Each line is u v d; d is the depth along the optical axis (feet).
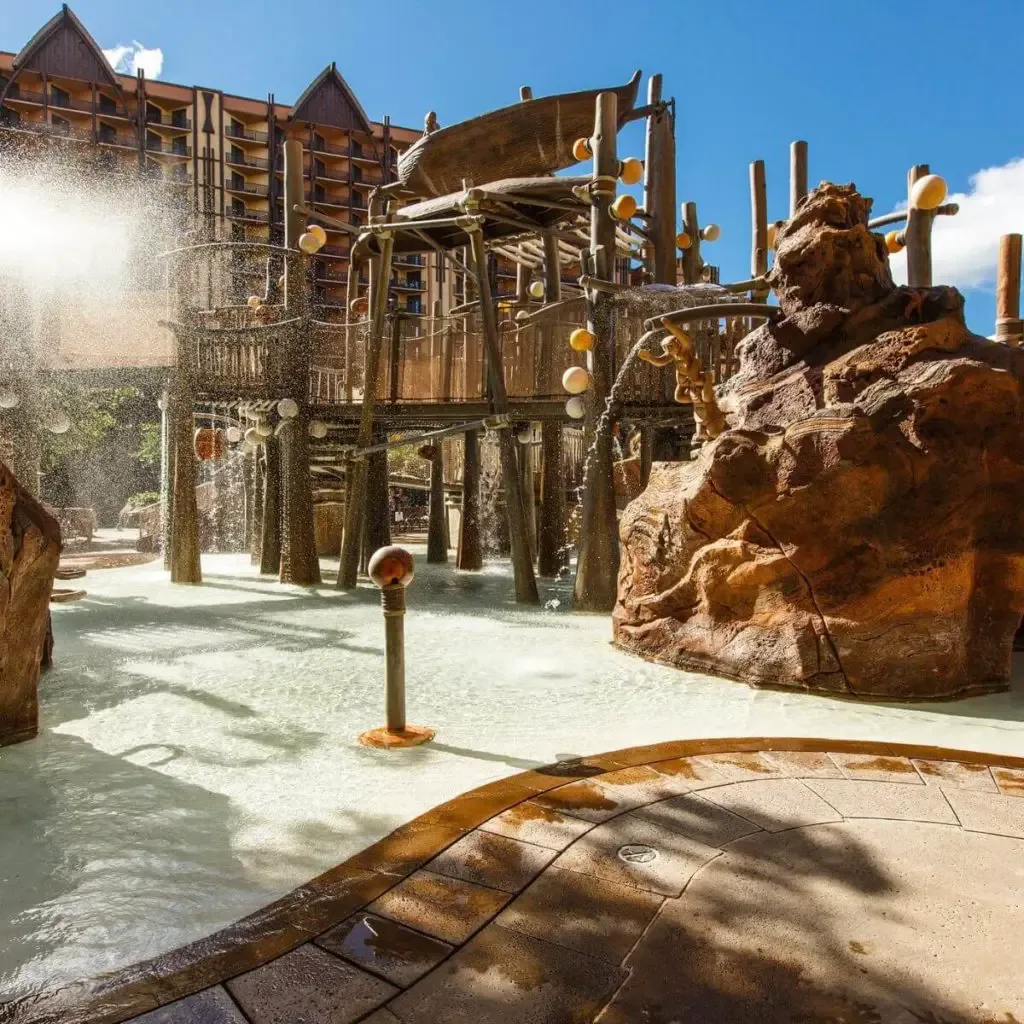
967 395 17.33
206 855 9.18
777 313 22.25
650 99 40.09
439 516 49.98
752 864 8.62
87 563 48.42
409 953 6.97
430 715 15.58
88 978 6.69
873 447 17.02
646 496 22.57
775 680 17.70
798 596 17.72
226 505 64.64
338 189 203.10
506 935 7.24
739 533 18.75
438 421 38.34
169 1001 6.32
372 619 27.94
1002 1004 6.19
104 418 86.74
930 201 20.42
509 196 32.24
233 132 195.11
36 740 13.84
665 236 40.34
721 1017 6.05
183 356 37.96
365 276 191.31
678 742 13.34
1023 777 11.45
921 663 16.61
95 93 180.14
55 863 9.00
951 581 16.84
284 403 36.91
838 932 7.25
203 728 14.60
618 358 31.65
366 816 10.32
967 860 8.72
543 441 42.22
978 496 17.34
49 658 19.66
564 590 36.22
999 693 17.39
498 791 10.93
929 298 19.81
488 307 32.81
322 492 54.39
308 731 14.42
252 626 26.32
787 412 20.20
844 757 12.38
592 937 7.20
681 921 7.45
